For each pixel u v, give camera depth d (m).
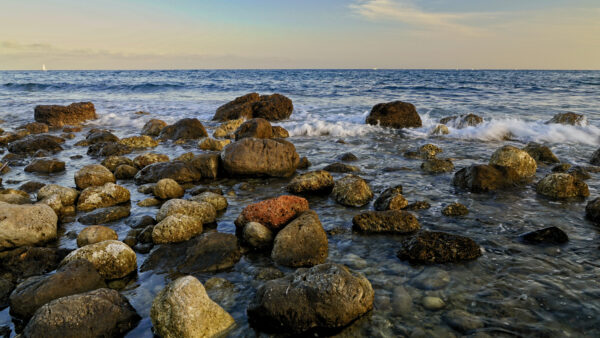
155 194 4.52
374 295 2.65
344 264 3.04
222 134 8.72
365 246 3.32
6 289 2.71
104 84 22.52
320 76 43.50
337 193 4.44
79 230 3.65
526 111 11.61
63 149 7.20
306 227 3.20
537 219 3.81
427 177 5.25
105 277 2.86
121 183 5.15
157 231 3.36
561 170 5.42
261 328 2.39
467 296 2.62
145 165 5.78
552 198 4.39
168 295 2.33
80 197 4.23
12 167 5.92
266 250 3.28
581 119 8.90
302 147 7.35
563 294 2.61
